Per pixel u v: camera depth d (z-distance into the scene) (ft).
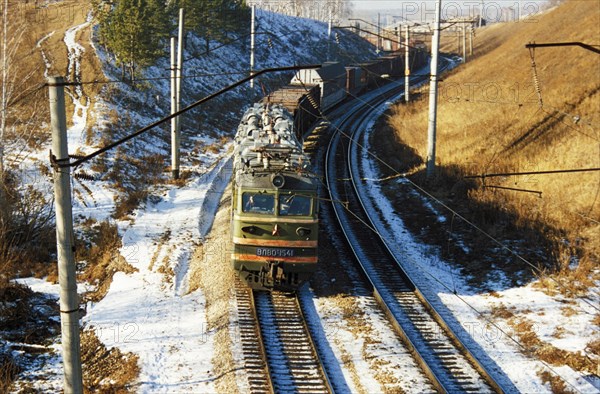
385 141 184.24
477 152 144.97
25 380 62.59
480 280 86.43
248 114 116.47
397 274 88.07
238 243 74.74
